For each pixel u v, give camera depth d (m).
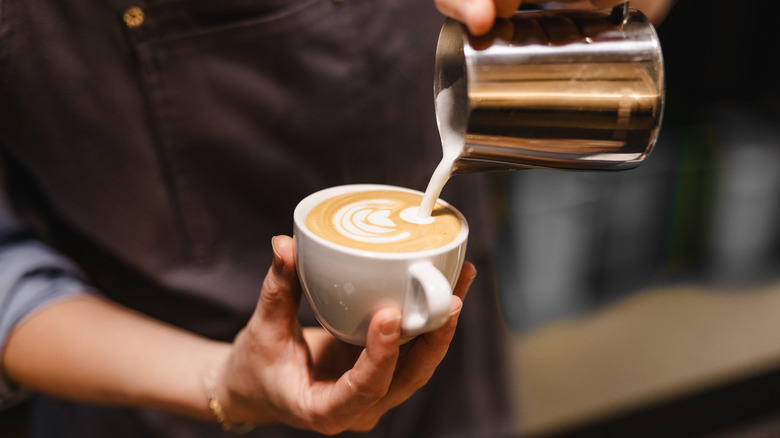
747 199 2.41
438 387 1.13
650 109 0.54
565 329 2.28
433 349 0.58
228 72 0.86
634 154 0.57
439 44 0.61
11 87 0.77
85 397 0.79
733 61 2.54
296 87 0.91
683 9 2.39
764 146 2.40
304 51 0.89
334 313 0.58
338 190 0.69
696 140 2.43
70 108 0.80
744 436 2.02
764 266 2.57
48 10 0.76
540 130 0.53
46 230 0.91
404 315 0.54
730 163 2.41
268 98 0.90
